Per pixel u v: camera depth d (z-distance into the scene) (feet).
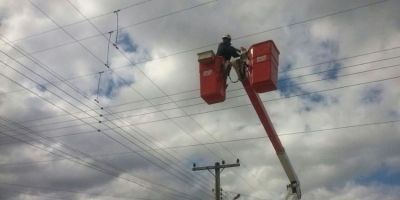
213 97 23.27
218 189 95.55
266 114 30.73
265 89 22.68
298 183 41.68
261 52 22.57
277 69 23.18
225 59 25.38
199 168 98.17
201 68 23.56
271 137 35.14
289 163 38.81
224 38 26.18
